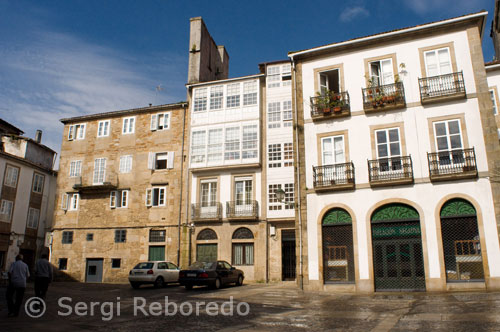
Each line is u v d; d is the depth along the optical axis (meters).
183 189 26.12
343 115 18.31
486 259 14.88
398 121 17.42
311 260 17.50
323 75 19.67
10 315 9.77
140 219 26.75
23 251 30.73
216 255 24.31
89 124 30.06
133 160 28.05
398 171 16.88
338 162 18.14
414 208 16.33
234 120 25.45
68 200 29.09
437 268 15.50
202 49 28.69
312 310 11.03
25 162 30.94
